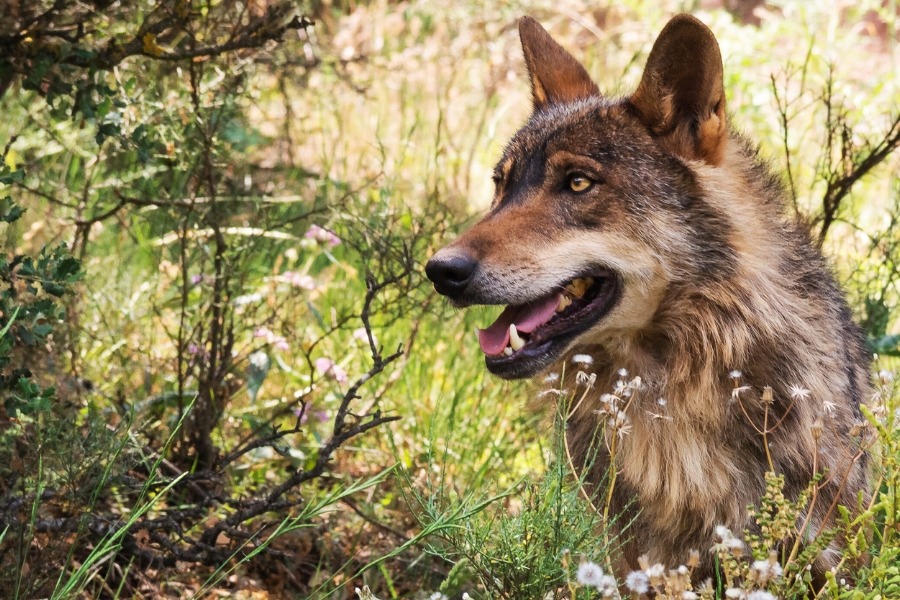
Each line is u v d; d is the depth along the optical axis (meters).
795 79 9.28
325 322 6.37
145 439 4.77
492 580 3.50
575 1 11.47
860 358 4.48
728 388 3.88
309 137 8.66
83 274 3.74
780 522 3.28
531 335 3.98
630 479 3.98
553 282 3.91
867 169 5.70
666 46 3.96
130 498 4.65
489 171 8.65
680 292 3.96
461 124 9.27
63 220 5.64
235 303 5.04
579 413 4.16
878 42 11.46
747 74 9.30
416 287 4.88
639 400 3.99
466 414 5.72
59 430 3.96
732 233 3.97
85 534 4.04
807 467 3.80
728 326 3.88
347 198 5.70
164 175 6.51
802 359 3.88
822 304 4.14
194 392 5.03
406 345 5.99
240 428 5.35
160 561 4.21
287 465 5.33
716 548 3.19
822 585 3.82
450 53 10.38
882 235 6.10
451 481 5.19
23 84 4.35
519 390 5.62
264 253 5.90
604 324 4.00
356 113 9.16
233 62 5.19
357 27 10.16
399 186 7.39
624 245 3.97
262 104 8.55
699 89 4.01
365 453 5.50
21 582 3.70
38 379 4.44
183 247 4.89
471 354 6.22
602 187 4.00
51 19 4.44
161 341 5.70
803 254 4.22
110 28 4.78
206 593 4.27
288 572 4.49
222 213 5.21
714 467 3.87
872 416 3.34
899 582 3.28
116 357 5.49
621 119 4.10
